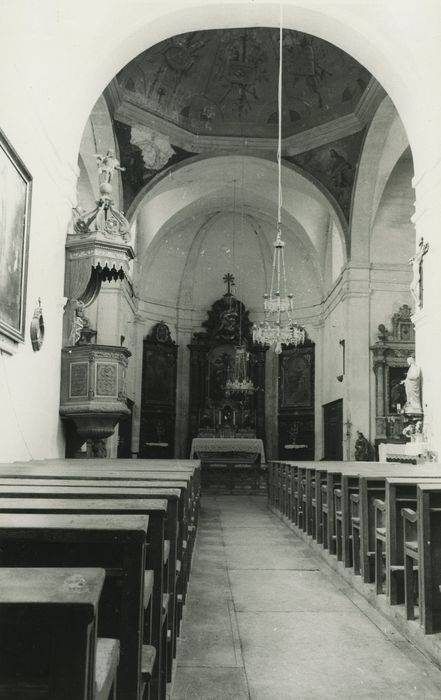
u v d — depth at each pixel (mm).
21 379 8258
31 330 8547
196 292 27641
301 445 25672
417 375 12219
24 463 7273
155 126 18969
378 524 6211
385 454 17297
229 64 18703
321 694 3789
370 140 18703
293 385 26359
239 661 4363
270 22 12266
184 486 4203
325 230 24828
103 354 10523
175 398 26438
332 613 5602
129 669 2182
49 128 9375
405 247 21094
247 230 27141
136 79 17688
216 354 26938
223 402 26250
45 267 9273
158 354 25812
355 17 11789
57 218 9969
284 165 20656
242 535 10547
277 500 14016
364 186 20031
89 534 2168
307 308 26500
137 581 2205
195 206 24859
